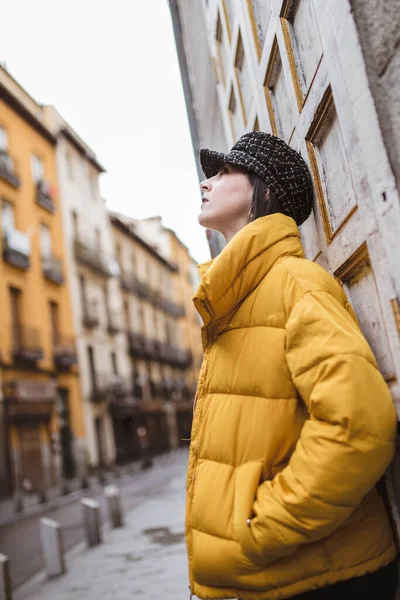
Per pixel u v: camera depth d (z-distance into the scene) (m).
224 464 1.11
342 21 0.92
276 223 1.16
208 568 1.08
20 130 22.11
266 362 1.06
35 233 22.17
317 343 0.92
